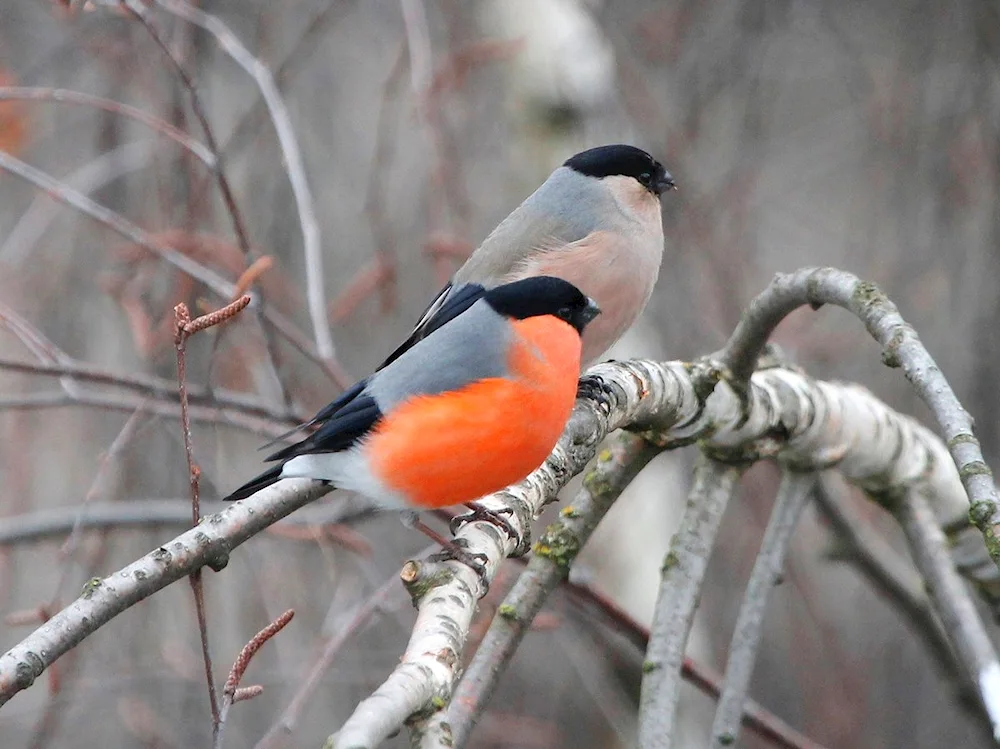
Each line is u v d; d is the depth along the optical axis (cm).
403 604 971
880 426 788
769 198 1491
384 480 591
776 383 761
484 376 581
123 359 1191
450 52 1103
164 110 1064
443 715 453
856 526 970
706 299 1309
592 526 710
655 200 911
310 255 934
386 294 1006
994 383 1262
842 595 1452
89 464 1139
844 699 1231
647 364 714
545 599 686
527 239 889
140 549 1116
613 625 897
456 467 583
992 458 1241
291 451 600
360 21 1385
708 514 742
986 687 706
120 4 880
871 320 632
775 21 1451
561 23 1107
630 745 1109
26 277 1151
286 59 1076
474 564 576
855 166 1523
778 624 1430
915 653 1388
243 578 1134
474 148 1210
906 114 1361
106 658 1095
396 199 1307
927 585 781
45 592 1157
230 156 1135
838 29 1384
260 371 1026
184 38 1074
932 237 1338
